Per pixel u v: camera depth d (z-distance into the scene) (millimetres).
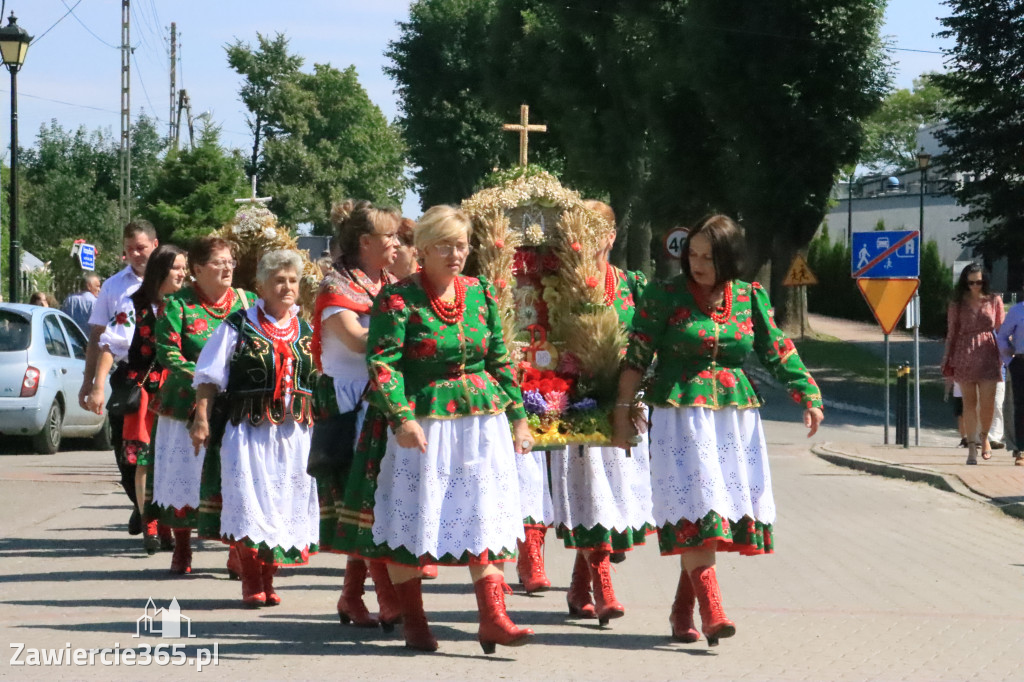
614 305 7879
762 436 6992
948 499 13703
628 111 49594
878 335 50750
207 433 7801
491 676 6031
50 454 18047
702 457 6715
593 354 7488
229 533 7723
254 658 6398
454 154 68375
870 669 6250
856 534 11125
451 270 6410
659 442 6820
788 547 10391
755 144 40781
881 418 26234
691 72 41000
